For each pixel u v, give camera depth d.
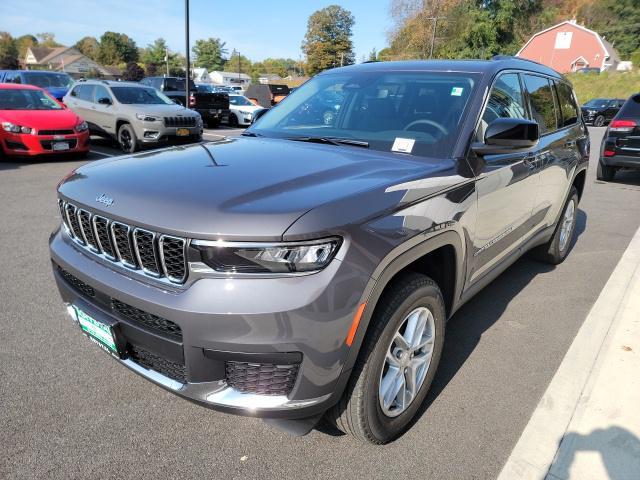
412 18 54.38
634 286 4.21
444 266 2.55
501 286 4.23
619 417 2.53
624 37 76.06
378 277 1.92
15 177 8.17
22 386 2.67
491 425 2.48
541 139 3.60
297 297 1.75
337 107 3.21
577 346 3.22
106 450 2.25
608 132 9.10
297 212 1.79
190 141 11.60
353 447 2.31
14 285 3.93
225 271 1.79
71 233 2.41
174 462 2.19
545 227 4.08
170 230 1.82
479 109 2.75
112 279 2.05
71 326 3.32
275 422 2.01
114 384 2.72
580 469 2.19
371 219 1.93
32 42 118.44
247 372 1.88
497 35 49.44
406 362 2.29
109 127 11.46
